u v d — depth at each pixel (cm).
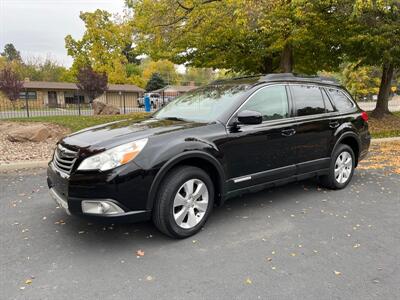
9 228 378
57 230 374
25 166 655
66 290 264
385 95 1744
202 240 352
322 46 1238
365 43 1150
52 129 1067
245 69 1725
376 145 952
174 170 346
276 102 444
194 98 471
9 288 266
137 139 334
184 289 266
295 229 382
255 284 273
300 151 462
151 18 1245
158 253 323
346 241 353
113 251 327
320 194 511
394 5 1055
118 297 255
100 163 313
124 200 316
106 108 1947
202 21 1179
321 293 262
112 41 3969
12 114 2177
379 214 431
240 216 420
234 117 397
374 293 262
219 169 375
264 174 422
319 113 496
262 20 996
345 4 1021
